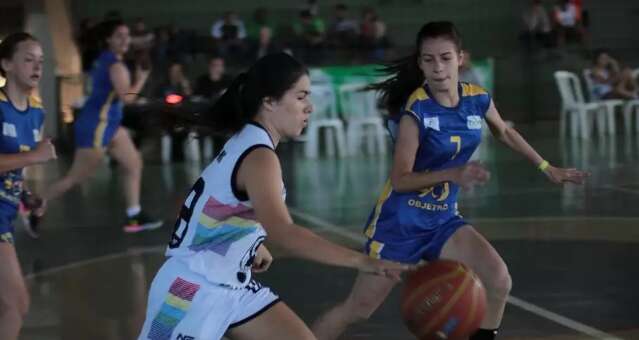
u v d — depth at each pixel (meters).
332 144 17.34
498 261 5.04
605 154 15.76
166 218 11.16
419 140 5.09
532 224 10.12
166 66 17.44
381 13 24.80
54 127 18.53
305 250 3.67
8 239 5.07
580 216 10.48
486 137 19.16
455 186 5.23
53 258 9.12
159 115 4.46
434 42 5.01
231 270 3.95
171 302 3.92
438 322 4.08
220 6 23.98
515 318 6.54
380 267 3.65
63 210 12.02
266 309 4.00
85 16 23.08
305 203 11.93
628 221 10.08
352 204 11.77
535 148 17.00
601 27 24.91
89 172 9.99
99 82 9.80
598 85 18.92
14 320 4.94
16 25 21.98
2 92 5.32
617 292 7.21
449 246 5.16
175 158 16.77
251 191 3.77
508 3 24.91
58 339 6.38
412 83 5.29
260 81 3.91
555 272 7.93
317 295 7.44
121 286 7.93
